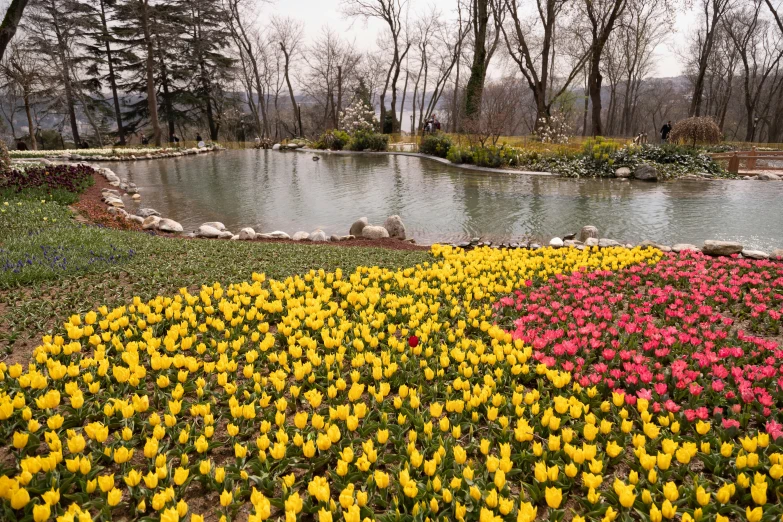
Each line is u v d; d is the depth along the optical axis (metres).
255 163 28.67
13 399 3.61
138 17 39.88
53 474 2.84
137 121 49.50
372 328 5.13
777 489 2.76
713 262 7.29
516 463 3.11
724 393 3.85
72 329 4.28
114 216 12.57
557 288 6.37
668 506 2.48
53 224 9.86
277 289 5.77
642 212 13.83
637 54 48.84
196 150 36.66
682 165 22.22
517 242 10.82
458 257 7.80
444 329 5.21
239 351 4.68
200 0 46.34
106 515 2.62
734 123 53.66
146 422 3.41
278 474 3.02
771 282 6.51
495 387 3.85
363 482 2.98
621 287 6.54
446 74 47.69
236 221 13.40
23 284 6.42
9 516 2.55
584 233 10.56
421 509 2.63
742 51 42.56
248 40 49.97
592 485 2.66
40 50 37.09
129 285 6.56
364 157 32.66
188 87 49.06
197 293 6.28
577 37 37.28
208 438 3.29
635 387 3.80
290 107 71.44
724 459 3.06
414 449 3.02
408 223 12.91
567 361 4.09
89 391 3.79
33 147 31.41
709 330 4.85
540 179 21.02
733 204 14.86
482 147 25.59
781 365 4.18
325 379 4.18
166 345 4.27
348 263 7.81
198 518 2.29
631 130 70.19
